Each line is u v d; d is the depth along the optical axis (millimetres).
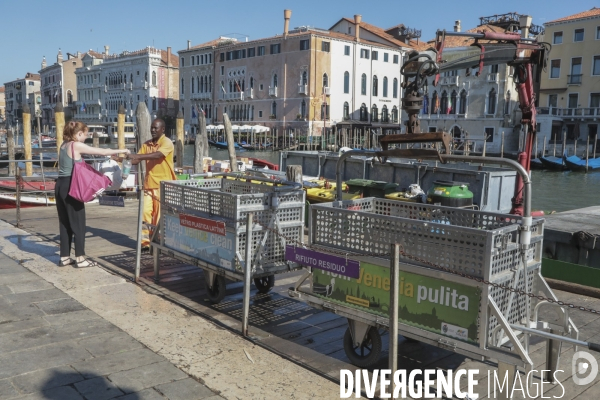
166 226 6691
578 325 5715
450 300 3934
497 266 3896
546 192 33875
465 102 53906
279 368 4512
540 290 4418
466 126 53906
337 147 55094
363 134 63656
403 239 4215
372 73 66625
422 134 4863
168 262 7906
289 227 5973
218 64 74188
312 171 14578
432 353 4945
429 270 4008
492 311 3721
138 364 4504
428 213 5211
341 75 64000
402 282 4199
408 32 72312
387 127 65875
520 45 8719
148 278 7082
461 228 3859
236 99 71125
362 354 4617
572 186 36406
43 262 7617
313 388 4176
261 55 67500
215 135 73688
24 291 6340
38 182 17266
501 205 10531
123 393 4008
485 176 10117
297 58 62938
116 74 89938
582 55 48938
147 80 83000
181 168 18688
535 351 4992
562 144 47844
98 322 5414
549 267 7316
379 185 10703
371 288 4406
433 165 11500
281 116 65688
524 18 47656
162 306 5992
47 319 5457
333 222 4723
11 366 4395
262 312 5973
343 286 4613
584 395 4172
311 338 5230
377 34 68688
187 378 4285
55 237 9375
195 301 6242
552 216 9430
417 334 4094
